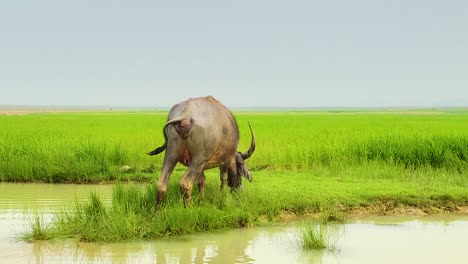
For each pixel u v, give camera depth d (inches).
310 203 506.3
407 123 1905.8
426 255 382.0
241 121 2209.6
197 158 440.8
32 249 378.6
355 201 526.9
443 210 532.1
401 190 560.4
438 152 748.0
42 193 602.2
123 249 384.5
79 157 737.0
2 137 898.1
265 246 402.3
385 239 426.9
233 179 518.9
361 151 783.7
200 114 439.5
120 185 513.3
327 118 2743.6
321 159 773.9
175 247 393.1
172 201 460.4
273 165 768.9
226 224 451.8
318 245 399.9
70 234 413.4
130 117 2938.0
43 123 1877.5
